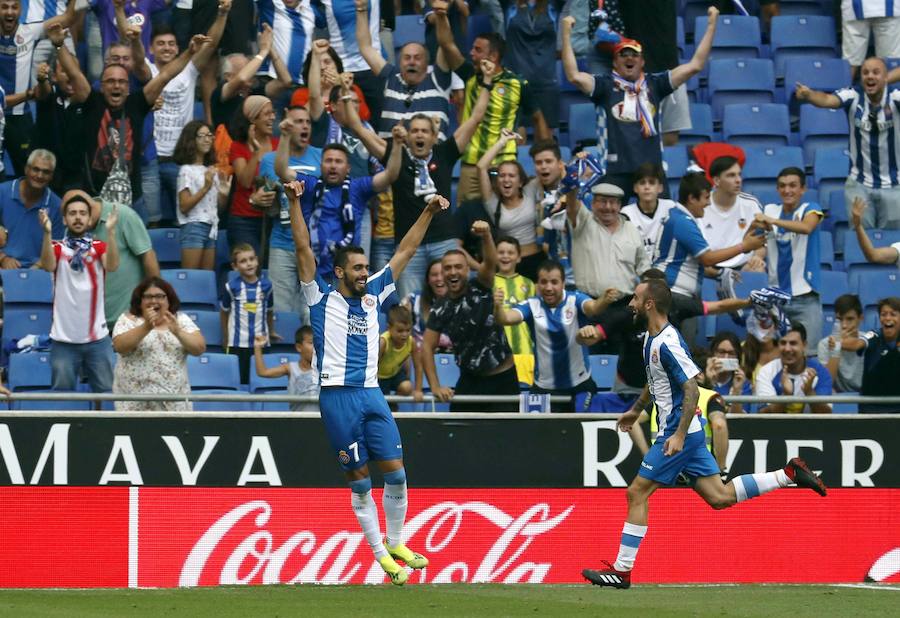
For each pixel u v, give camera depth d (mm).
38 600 27203
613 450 32312
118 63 41812
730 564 32312
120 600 27281
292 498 31172
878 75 45594
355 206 38812
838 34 54625
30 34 44719
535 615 25125
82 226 34594
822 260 45125
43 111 41438
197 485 30797
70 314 34188
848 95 46125
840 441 32812
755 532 32469
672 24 47750
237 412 31109
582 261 38094
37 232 40312
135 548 30438
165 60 43531
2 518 30031
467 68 44094
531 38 46812
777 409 35094
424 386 37000
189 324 32469
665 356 27734
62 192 41906
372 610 25672
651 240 39188
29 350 37438
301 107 40750
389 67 44531
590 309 33969
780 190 41250
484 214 40344
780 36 53906
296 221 27578
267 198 39469
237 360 37094
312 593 28984
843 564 32625
